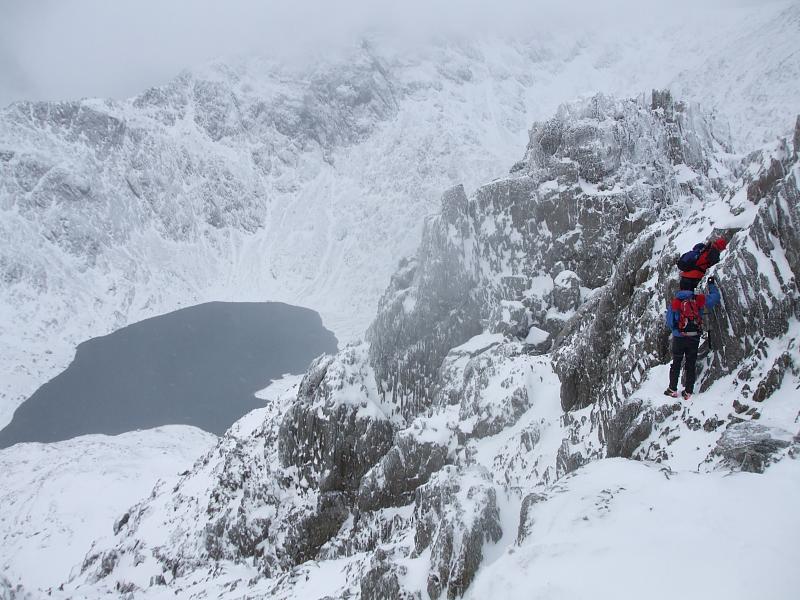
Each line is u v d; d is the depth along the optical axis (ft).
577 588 42.52
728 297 71.36
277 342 570.05
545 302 178.29
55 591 216.13
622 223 176.24
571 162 185.98
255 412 246.06
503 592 46.29
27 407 473.26
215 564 170.19
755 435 53.47
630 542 45.85
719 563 39.99
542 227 185.88
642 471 57.31
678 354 72.69
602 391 102.01
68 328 617.21
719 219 90.68
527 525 56.54
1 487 344.08
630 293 109.09
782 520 41.86
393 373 186.50
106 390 490.08
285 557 163.53
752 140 565.94
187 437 402.72
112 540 234.58
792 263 67.36
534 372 142.00
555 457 108.78
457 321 187.32
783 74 610.65
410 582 83.35
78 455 371.15
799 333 64.13
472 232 192.44
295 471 175.52
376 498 155.12
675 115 197.16
